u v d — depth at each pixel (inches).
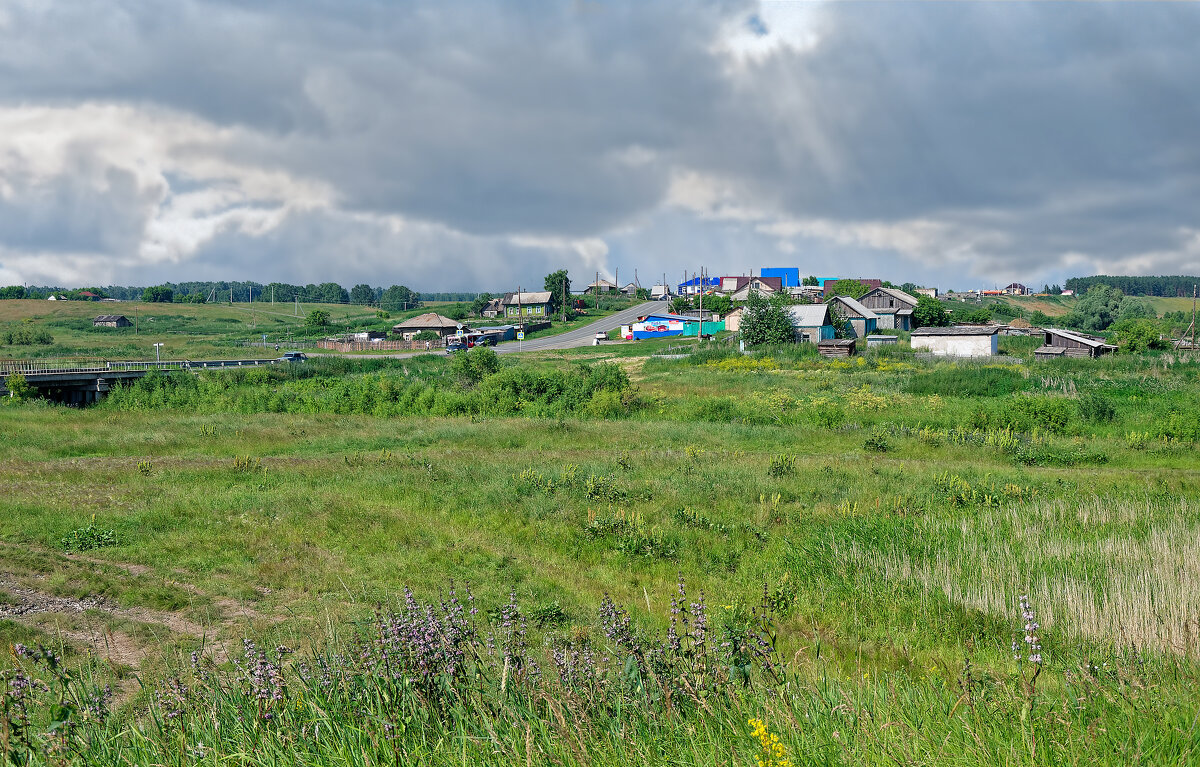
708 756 140.0
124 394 1752.0
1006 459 992.9
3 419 1325.0
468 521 655.8
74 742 147.9
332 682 178.1
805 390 1628.9
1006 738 146.1
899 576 450.9
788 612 423.2
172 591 465.7
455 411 1489.9
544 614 419.5
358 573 510.9
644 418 1369.3
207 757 148.2
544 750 144.3
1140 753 133.5
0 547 537.0
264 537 586.9
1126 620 319.3
